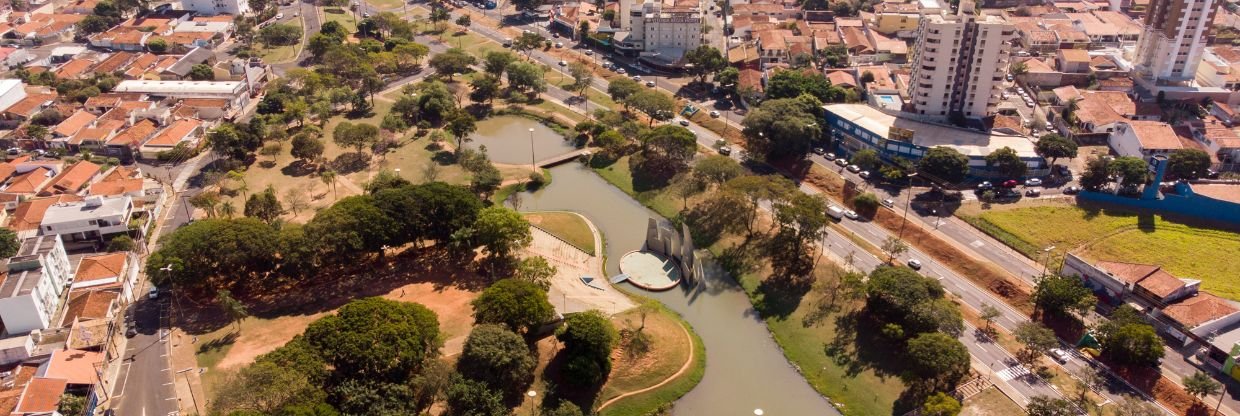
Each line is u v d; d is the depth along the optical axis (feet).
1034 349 612.70
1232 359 576.61
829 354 652.48
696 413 603.26
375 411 534.37
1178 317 618.03
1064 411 537.24
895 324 630.74
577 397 602.85
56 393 561.43
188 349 637.30
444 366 571.28
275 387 514.27
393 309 606.55
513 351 581.12
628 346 645.10
